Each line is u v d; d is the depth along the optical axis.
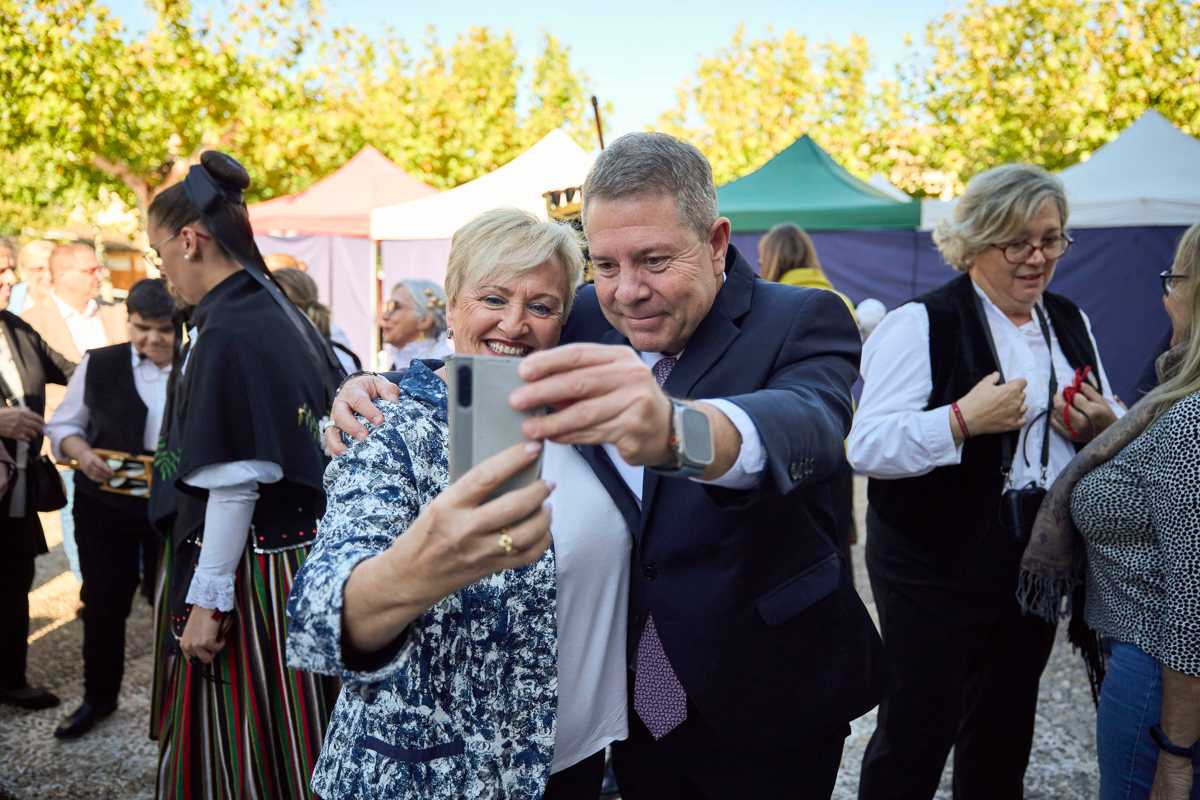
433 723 1.25
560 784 1.53
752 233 8.56
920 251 8.82
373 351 7.81
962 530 2.24
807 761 1.61
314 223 8.34
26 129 11.70
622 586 1.56
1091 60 13.38
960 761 2.49
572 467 1.54
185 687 2.10
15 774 3.14
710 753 1.61
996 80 14.26
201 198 2.11
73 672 4.06
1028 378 2.29
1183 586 1.58
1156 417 1.76
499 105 16.34
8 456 3.35
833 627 1.59
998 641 2.34
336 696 2.15
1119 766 1.76
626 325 1.47
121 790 3.05
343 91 14.90
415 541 0.89
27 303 5.57
